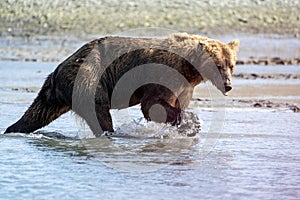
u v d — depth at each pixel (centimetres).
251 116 2411
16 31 4953
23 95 2859
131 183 1510
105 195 1420
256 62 4050
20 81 3278
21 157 1741
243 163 1703
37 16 5131
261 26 5072
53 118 2048
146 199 1398
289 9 5331
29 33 4928
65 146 1880
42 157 1744
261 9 5275
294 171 1627
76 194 1426
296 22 5175
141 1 5241
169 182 1521
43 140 1956
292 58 4228
